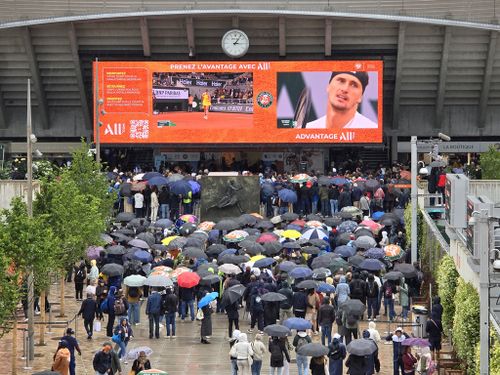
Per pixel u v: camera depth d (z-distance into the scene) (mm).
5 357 52281
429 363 46469
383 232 67875
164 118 93875
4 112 101312
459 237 52781
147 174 81875
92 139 99500
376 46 95500
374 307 57344
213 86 93688
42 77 98625
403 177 85125
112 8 94125
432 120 101500
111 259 61906
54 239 51969
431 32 94375
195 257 60750
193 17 93438
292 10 91875
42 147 102125
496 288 46844
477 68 97562
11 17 94312
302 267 55969
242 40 93750
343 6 92750
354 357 45156
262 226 70375
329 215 81000
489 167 82125
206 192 79500
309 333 54562
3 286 46125
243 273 58594
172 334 55344
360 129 93562
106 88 93938
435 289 59344
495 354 41031
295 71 93375
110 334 55188
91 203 62531
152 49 96750
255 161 97375
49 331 56219
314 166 97375
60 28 94562
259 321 54938
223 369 50562
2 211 51531
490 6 93438
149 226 73125
